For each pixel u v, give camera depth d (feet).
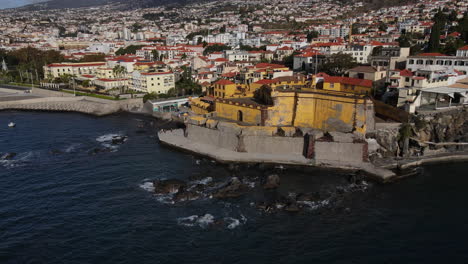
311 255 165.07
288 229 185.88
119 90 566.36
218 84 430.20
